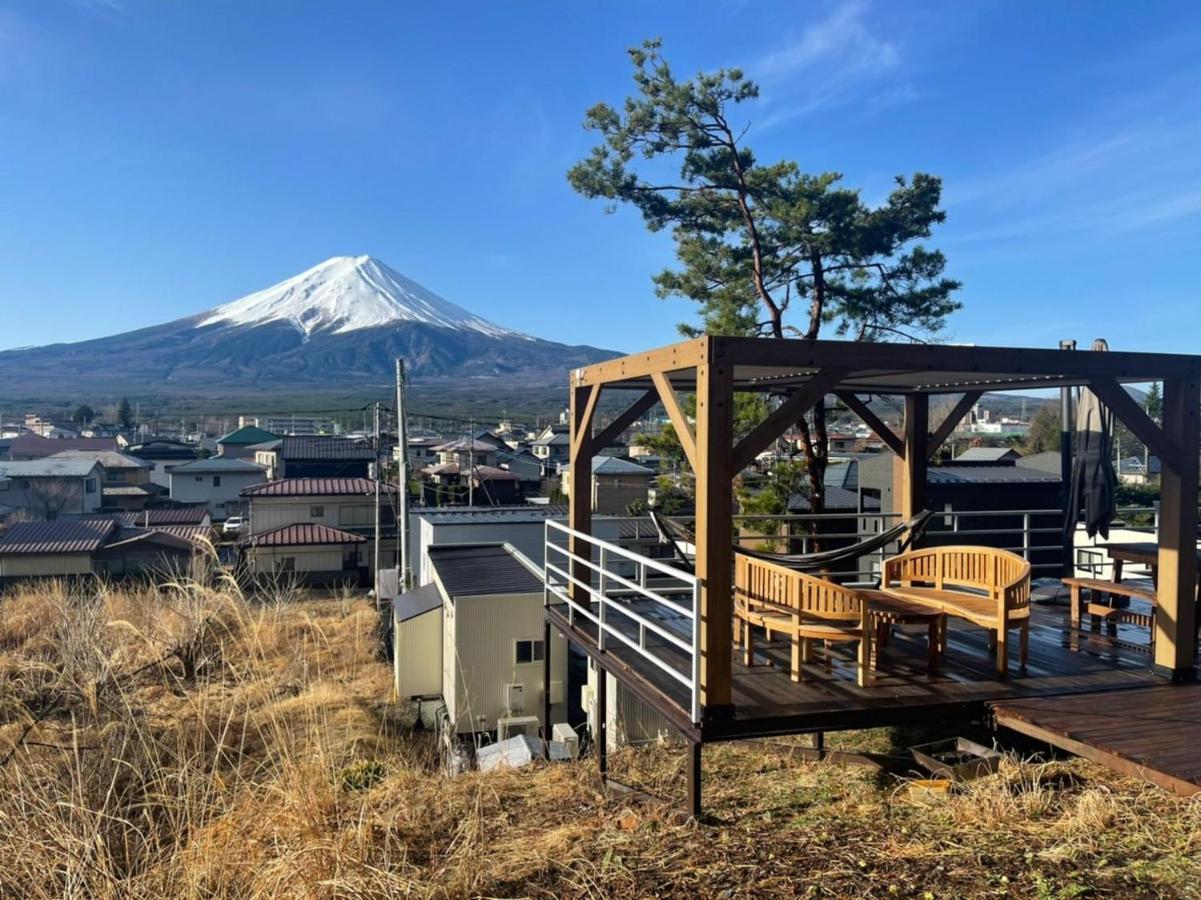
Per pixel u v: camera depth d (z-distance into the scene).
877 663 4.90
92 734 4.32
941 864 3.01
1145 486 27.72
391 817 3.81
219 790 3.85
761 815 4.01
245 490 35.28
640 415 6.53
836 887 2.92
